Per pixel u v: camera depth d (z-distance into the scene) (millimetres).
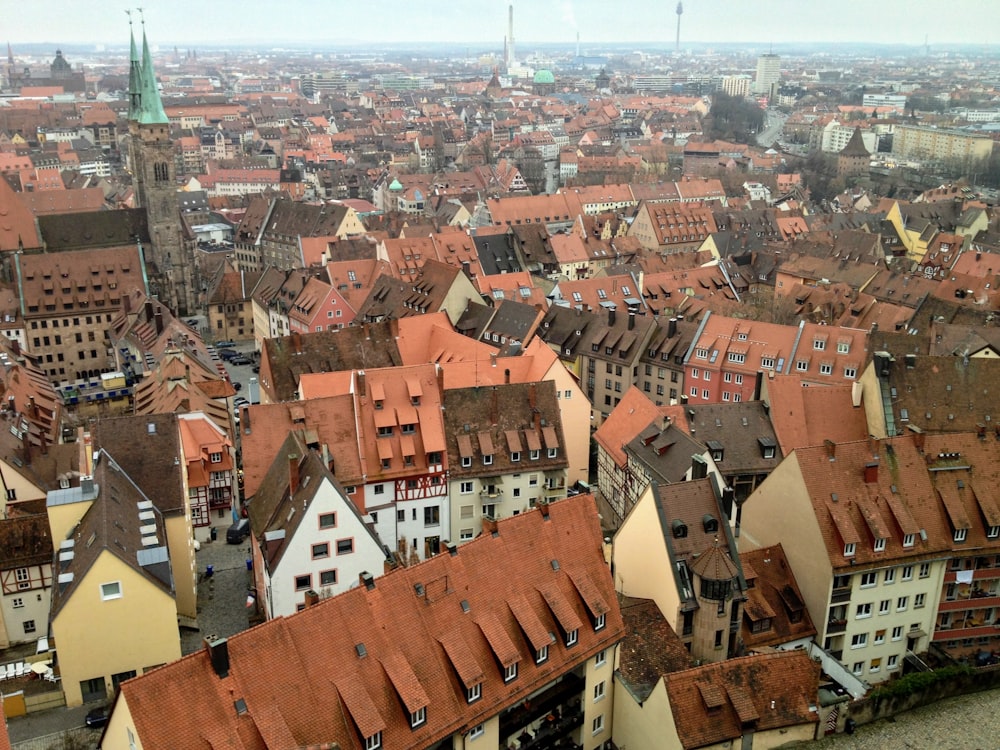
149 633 71812
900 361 105625
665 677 62562
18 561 82250
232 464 101438
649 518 73812
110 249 179250
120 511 77000
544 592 64312
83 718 69875
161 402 113562
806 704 65500
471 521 101188
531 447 100750
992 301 158000
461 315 157125
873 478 80562
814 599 79062
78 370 176500
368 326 134250
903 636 82812
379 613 57375
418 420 97500
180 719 48781
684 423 104062
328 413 97250
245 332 199250
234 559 96250
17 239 196250
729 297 188125
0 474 90938
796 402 104625
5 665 75375
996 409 103750
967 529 81000
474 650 60156
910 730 68250
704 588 70438
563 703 66312
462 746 58875
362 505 95250
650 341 141625
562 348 148625
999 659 84000
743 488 102312
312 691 53094
